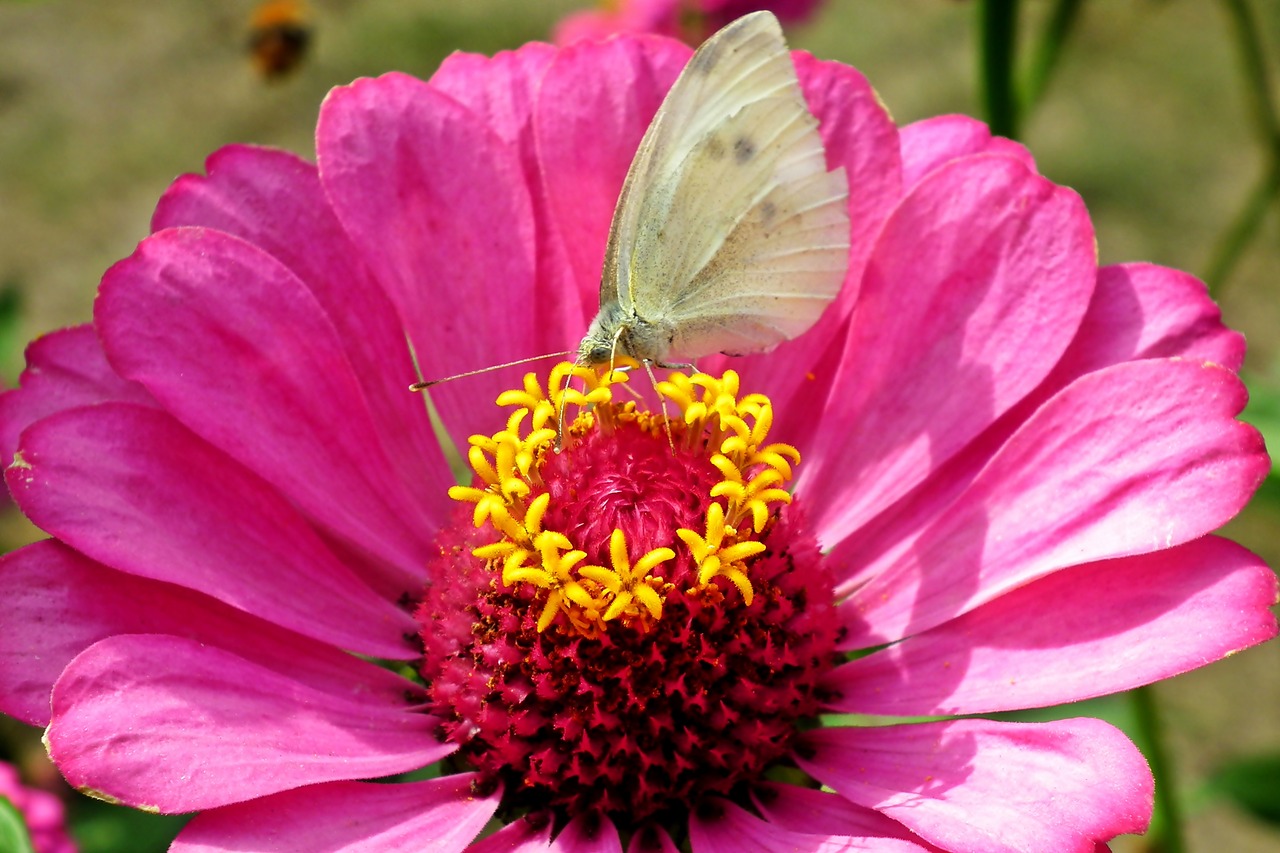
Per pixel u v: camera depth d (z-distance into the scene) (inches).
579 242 11.1
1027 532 10.5
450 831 10.2
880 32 26.6
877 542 11.0
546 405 10.5
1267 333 21.2
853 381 11.0
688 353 11.1
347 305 11.0
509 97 11.3
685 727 10.3
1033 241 10.7
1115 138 24.6
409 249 11.0
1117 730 9.9
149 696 9.9
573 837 10.3
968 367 10.8
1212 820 16.6
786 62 10.6
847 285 11.1
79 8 28.5
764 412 10.5
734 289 11.0
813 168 10.7
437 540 10.8
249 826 9.9
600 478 10.5
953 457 10.9
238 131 25.4
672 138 10.6
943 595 10.6
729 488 10.4
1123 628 10.2
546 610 10.2
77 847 12.1
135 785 9.7
